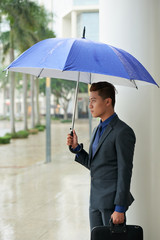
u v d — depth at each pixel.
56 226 4.52
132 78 2.07
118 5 3.12
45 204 5.69
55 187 7.10
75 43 2.15
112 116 2.32
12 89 24.89
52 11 25.64
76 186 7.16
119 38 3.11
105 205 2.22
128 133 2.20
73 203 5.75
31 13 21.03
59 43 2.21
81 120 52.16
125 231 2.10
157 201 2.70
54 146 17.42
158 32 2.64
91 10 52.94
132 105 2.96
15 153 14.80
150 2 2.72
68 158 12.16
